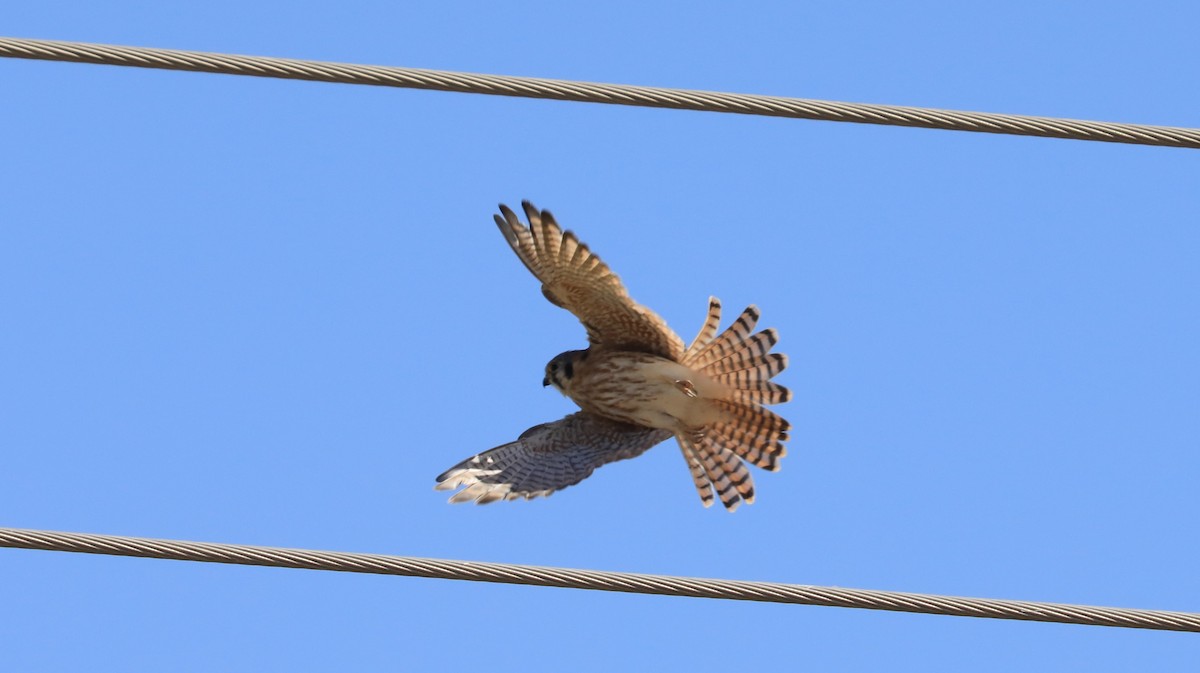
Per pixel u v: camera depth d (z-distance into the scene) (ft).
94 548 37.96
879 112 40.60
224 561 38.32
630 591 38.68
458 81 40.16
